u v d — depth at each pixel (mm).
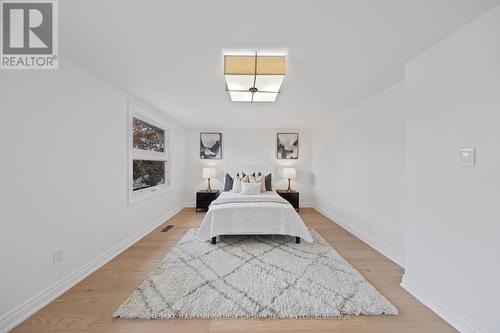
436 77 1567
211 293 1709
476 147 1293
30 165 1509
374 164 2723
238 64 1823
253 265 2178
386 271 2094
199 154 5145
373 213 2723
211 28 1406
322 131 4551
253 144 5156
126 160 2682
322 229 3438
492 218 1213
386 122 2506
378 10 1231
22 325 1390
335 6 1202
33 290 1513
